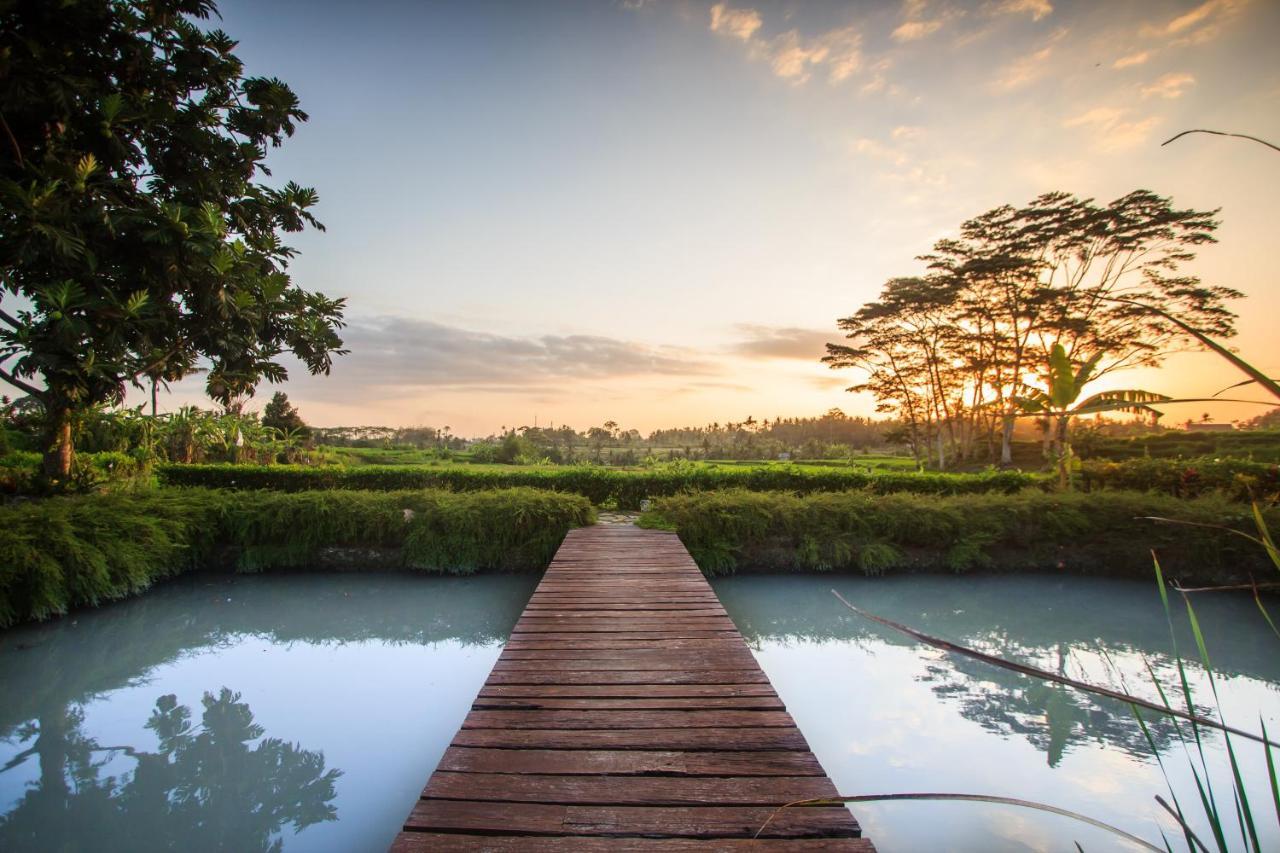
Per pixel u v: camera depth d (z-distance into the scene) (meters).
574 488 13.79
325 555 9.30
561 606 5.21
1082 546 9.28
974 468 33.78
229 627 6.92
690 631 4.53
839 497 10.05
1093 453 23.73
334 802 3.60
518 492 10.23
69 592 6.96
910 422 38.78
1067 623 7.06
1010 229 28.14
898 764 3.94
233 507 9.35
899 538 9.40
